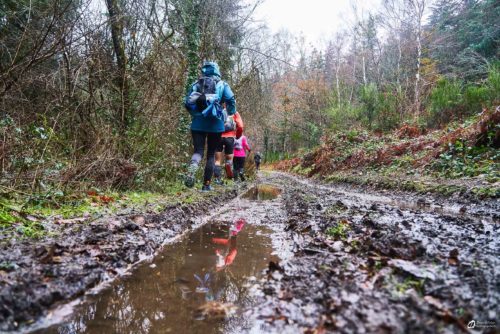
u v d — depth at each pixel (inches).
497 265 83.0
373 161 533.3
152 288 82.0
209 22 384.2
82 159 195.6
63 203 167.0
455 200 249.4
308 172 772.6
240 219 182.9
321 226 140.4
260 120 729.6
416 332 52.8
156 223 146.2
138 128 264.5
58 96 213.0
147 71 272.4
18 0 205.9
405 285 71.7
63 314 68.1
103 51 244.1
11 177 153.0
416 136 562.9
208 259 105.7
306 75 1427.2
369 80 1299.2
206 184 259.9
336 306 62.9
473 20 1026.1
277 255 109.1
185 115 349.7
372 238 109.2
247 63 505.4
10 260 84.1
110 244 107.7
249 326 62.7
